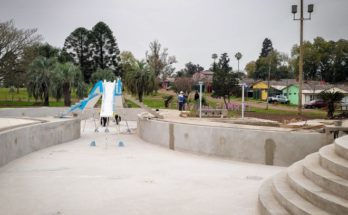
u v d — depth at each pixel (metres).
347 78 95.56
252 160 11.23
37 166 10.62
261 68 111.19
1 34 46.31
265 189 6.68
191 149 13.38
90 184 8.34
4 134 10.77
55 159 11.95
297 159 10.46
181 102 30.39
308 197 5.41
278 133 10.72
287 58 116.31
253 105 55.19
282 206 5.70
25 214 6.16
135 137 19.70
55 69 46.97
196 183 8.44
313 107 51.28
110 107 18.23
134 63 50.66
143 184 8.34
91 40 82.44
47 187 8.05
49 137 15.38
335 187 5.22
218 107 28.53
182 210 6.39
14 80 47.47
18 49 47.47
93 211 6.33
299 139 10.43
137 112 32.59
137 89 48.81
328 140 10.12
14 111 27.08
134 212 6.28
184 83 67.44
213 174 9.50
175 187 8.05
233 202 6.86
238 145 11.59
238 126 13.28
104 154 13.23
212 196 7.30
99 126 26.27
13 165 10.74
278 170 10.06
